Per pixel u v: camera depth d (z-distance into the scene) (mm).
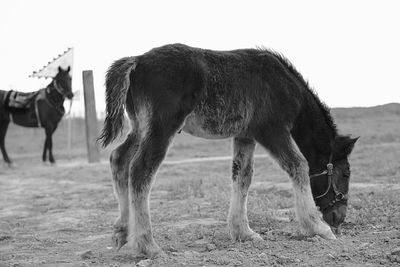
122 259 6711
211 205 10711
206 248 7129
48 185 16203
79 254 7336
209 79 6969
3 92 22328
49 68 22609
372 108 47844
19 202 13117
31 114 22094
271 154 7258
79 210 11445
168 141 6695
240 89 7125
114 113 6812
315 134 7613
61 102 21969
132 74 6922
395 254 6086
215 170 17438
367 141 25781
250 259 6199
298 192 7160
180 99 6762
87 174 17953
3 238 8797
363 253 6242
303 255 6332
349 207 9430
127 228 7043
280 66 7516
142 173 6574
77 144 35844
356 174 14008
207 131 7141
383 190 10977
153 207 11023
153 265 6102
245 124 7234
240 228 7531
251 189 12406
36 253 7566
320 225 7148
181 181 14500
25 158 27281
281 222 8711
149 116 6719
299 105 7473
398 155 17875
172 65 6812
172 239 7848
